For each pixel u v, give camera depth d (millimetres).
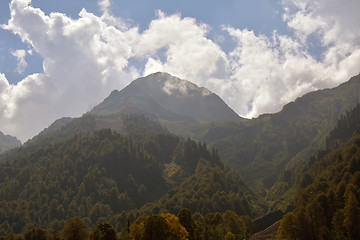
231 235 128625
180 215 119438
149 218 91250
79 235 126500
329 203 155125
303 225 128375
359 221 121750
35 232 137500
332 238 121250
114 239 116688
